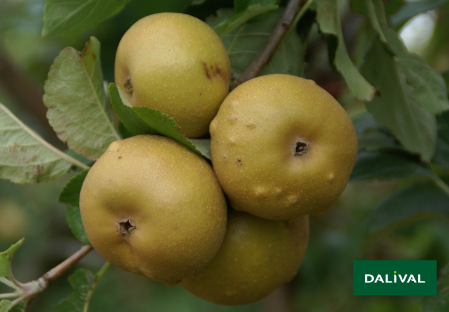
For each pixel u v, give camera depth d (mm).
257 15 585
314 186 521
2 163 570
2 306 541
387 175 642
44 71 927
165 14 552
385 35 602
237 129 522
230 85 569
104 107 572
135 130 549
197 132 547
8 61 845
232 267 552
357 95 557
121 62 552
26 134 578
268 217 534
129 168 518
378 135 685
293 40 596
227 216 553
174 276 529
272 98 522
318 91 530
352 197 1277
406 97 628
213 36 551
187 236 516
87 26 585
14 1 882
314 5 594
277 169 518
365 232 705
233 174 524
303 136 522
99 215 523
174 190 516
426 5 691
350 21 768
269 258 556
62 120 565
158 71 534
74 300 570
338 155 524
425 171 641
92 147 568
